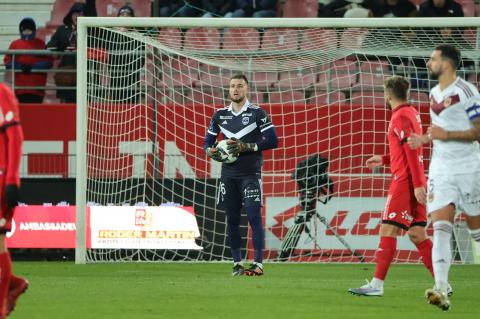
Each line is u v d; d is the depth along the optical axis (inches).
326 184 2009.1
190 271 1681.8
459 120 1058.1
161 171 2102.6
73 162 2137.1
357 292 1212.5
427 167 2124.8
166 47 2034.9
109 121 2090.3
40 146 2240.4
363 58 2314.2
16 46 2444.6
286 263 1936.5
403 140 1181.7
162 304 1111.6
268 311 1042.7
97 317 983.6
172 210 1947.6
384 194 2025.1
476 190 1061.1
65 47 2427.4
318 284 1418.6
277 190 2026.3
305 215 1998.0
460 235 1987.0
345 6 2591.0
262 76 2352.4
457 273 1712.6
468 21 1812.3
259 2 2586.1
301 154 2119.8
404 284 1449.3
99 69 2112.5
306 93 2352.4
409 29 2012.8
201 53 2048.5
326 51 2048.5
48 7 2783.0
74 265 1818.4
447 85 1064.2
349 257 1991.9
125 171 2068.2
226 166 1567.4
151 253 1977.1
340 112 2092.8
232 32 2423.7
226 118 1578.5
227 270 1713.8
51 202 1999.3
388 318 991.0
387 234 1211.2
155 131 2076.8
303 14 2726.4
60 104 2250.2
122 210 1937.7
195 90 2145.7
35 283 1409.9
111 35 2113.7
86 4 2504.9
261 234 1573.6
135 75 2130.9
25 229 1974.7
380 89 2306.8
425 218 1246.3
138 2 2689.5
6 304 935.7
